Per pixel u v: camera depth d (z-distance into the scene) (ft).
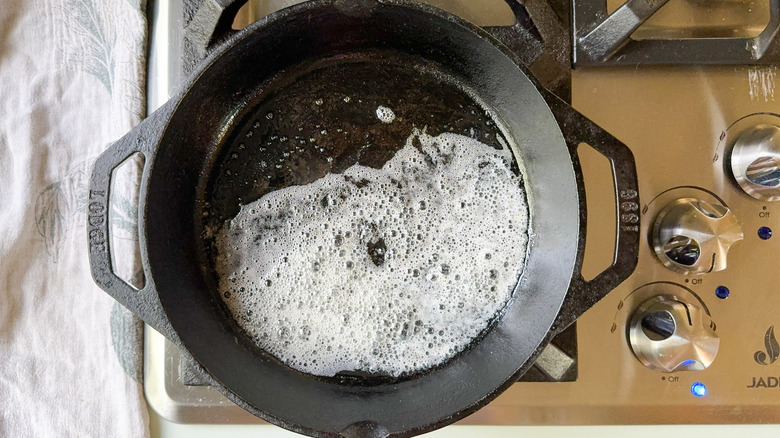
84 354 1.34
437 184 1.36
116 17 1.39
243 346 1.30
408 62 1.39
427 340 1.32
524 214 1.35
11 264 1.39
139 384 1.30
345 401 1.23
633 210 1.04
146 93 1.38
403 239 1.35
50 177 1.42
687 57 1.20
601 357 1.21
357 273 1.34
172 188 1.22
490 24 1.31
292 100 1.37
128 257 1.32
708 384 1.20
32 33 1.43
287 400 1.18
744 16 1.26
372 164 1.36
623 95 1.23
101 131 1.42
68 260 1.39
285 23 1.17
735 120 1.22
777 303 1.20
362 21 1.23
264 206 1.35
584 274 1.22
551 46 1.22
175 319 1.13
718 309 1.20
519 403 1.23
